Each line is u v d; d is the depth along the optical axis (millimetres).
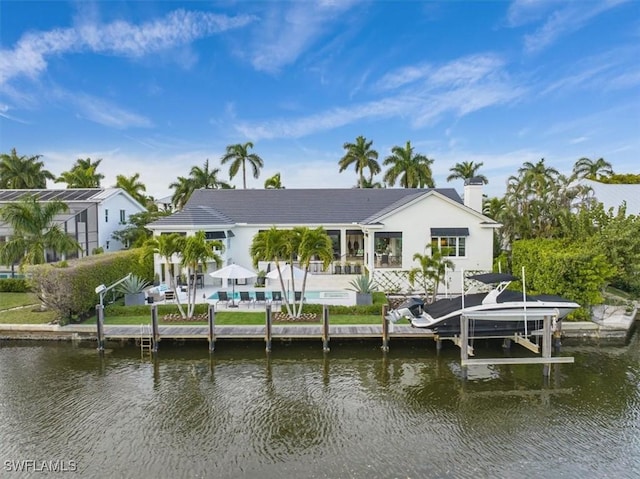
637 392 13695
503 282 16234
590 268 18859
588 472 9461
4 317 20406
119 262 24469
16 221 23797
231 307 21656
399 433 11188
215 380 14703
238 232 30172
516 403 12961
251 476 9266
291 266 19953
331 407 12688
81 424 11578
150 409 12484
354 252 32375
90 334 18609
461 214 26031
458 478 9227
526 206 31578
